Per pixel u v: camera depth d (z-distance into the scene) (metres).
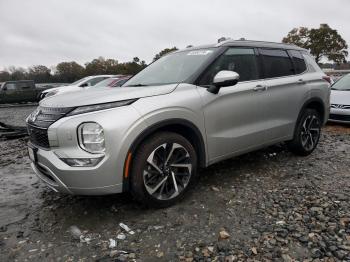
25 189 4.11
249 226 2.95
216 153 3.69
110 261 2.51
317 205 3.29
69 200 3.65
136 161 3.02
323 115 5.22
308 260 2.45
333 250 2.54
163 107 3.13
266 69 4.32
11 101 19.89
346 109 7.47
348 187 3.78
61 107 3.02
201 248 2.65
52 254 2.63
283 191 3.68
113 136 2.83
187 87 3.44
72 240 2.82
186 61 3.98
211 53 3.86
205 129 3.50
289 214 3.14
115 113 2.90
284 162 4.75
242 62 4.07
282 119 4.45
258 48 4.34
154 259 2.53
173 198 3.34
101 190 2.90
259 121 4.12
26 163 5.39
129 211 3.29
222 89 3.66
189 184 3.47
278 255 2.52
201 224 3.01
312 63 5.15
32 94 20.67
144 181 3.09
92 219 3.18
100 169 2.83
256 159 4.88
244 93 3.87
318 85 4.98
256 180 4.04
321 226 2.89
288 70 4.64
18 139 7.51
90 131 2.83
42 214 3.35
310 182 3.95
